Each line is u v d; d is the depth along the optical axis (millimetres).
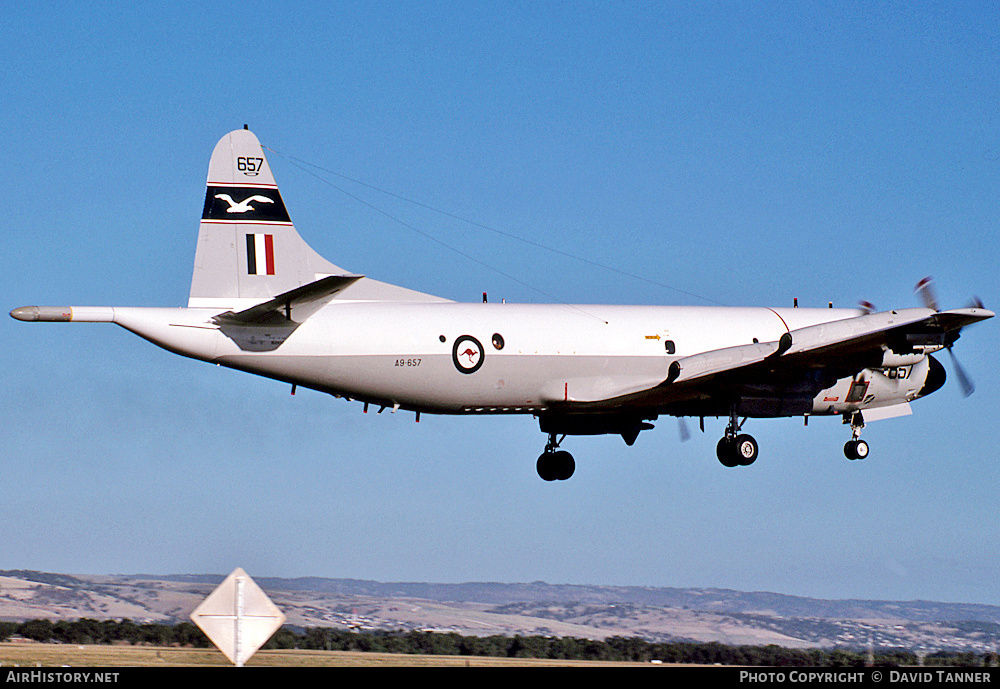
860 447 110625
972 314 89438
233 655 43719
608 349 97250
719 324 102812
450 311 93875
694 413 104375
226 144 90750
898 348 92750
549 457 109375
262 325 86750
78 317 83875
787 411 101000
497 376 93750
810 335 92438
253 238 90312
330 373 89312
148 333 85188
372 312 91250
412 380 91312
